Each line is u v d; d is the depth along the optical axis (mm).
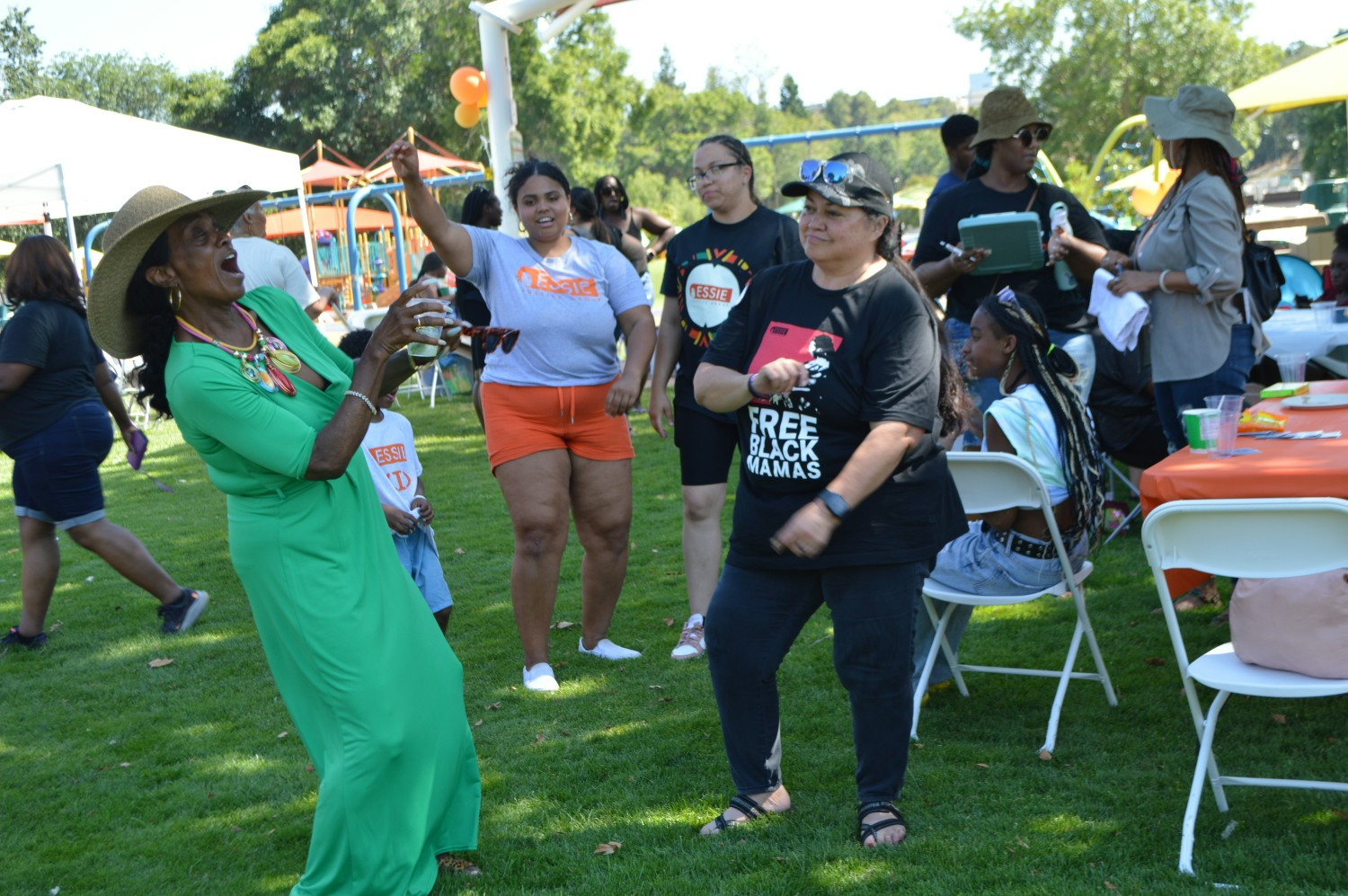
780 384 2850
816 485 3082
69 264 5590
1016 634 4988
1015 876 3021
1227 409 3551
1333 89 10242
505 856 3334
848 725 4129
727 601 3268
